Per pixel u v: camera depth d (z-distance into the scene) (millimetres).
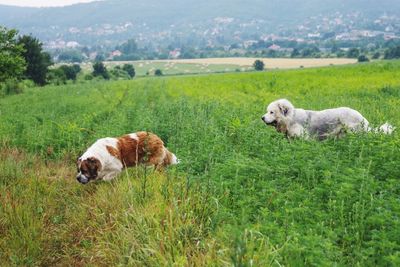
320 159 4883
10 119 10414
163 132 7215
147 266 3945
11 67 14039
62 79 41688
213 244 3916
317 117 6449
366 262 3639
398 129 6227
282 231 3904
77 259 4531
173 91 17734
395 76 18578
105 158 5617
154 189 5012
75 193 5695
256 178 4832
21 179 6039
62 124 8789
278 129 6648
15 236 4711
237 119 6742
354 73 21250
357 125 6234
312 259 3551
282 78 21312
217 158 5363
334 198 4414
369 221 3902
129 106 11086
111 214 4695
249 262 3512
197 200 4625
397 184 4441
